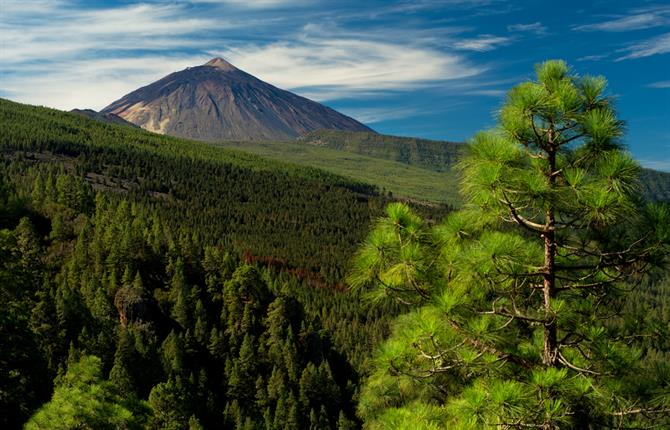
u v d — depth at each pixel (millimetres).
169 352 95750
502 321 12297
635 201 10625
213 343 103625
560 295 12781
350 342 139375
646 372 11375
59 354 78000
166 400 67188
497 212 11141
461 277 11312
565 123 11234
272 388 95875
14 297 25375
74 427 14180
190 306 114000
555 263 12508
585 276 12406
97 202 175875
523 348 12531
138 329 101125
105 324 95625
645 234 10844
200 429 67188
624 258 11508
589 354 11938
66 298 87938
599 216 10109
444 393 12766
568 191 10648
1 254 25719
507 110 11445
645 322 12117
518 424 10141
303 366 107875
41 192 169000
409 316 12141
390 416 11242
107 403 15172
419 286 12320
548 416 9734
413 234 11695
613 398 10820
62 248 128625
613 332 12352
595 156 10930
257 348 109000
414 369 11977
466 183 11148
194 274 126750
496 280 11180
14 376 23156
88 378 15922
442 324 11281
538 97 10805
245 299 117938
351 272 11992
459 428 10016
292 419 86188
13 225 138500
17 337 24297
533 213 11758
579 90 11227
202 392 90750
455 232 11789
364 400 13391
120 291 107500
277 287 156000
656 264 11133
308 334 112125
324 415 89875
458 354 11469
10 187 171500
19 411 21766
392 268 11625
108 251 123125
